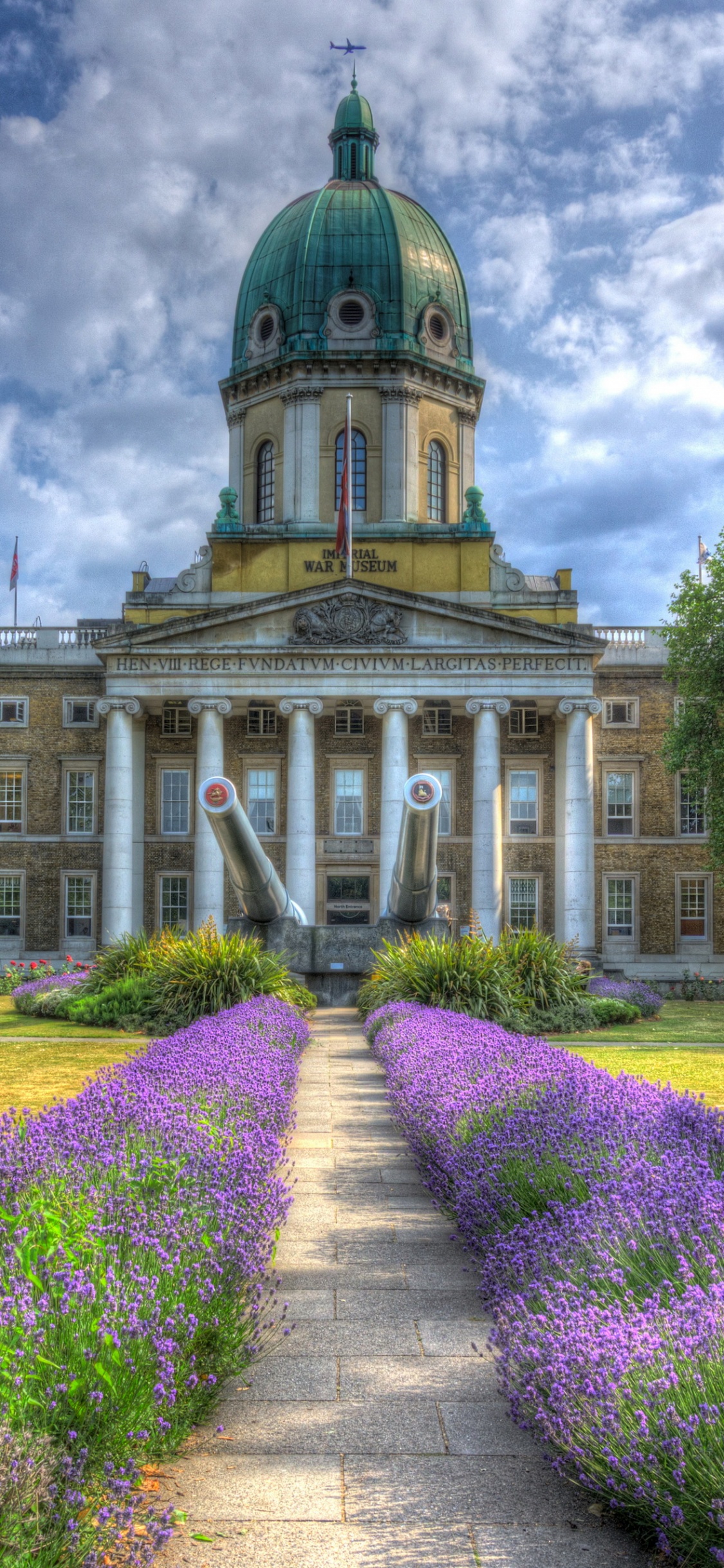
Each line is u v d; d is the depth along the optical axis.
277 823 51.53
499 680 47.91
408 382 54.00
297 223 56.66
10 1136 7.80
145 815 51.62
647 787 53.16
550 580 59.22
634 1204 6.67
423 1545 4.72
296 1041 19.50
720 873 52.47
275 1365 6.58
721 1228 6.18
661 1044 22.45
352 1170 11.43
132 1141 8.09
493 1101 10.36
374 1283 8.02
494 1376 6.44
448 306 56.16
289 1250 8.76
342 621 48.03
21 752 53.56
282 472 54.75
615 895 52.88
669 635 43.00
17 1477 4.01
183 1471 5.32
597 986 32.53
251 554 51.62
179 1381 5.34
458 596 51.19
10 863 53.16
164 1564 4.53
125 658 48.19
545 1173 8.05
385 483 53.47
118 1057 19.75
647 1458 4.65
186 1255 6.04
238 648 47.69
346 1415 5.93
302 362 53.72
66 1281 5.18
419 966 24.78
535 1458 5.49
